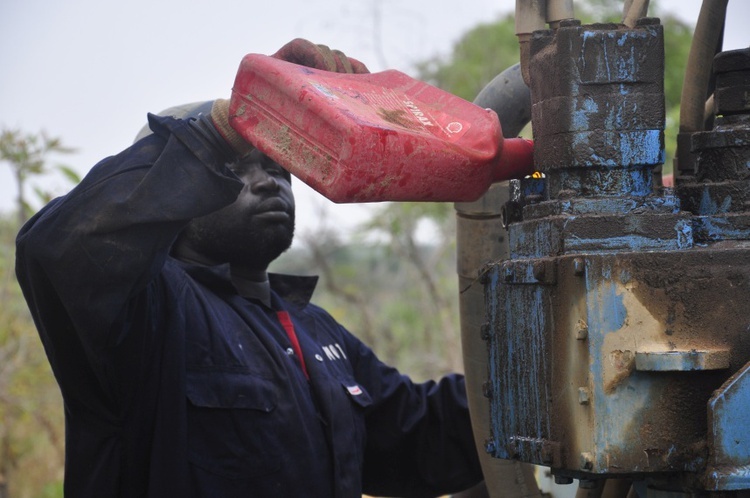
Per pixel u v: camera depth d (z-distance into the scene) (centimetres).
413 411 262
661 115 164
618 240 158
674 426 152
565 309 155
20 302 582
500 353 173
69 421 208
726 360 151
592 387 150
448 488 265
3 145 441
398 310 738
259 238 233
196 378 210
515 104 219
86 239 178
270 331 231
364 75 182
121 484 207
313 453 220
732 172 169
